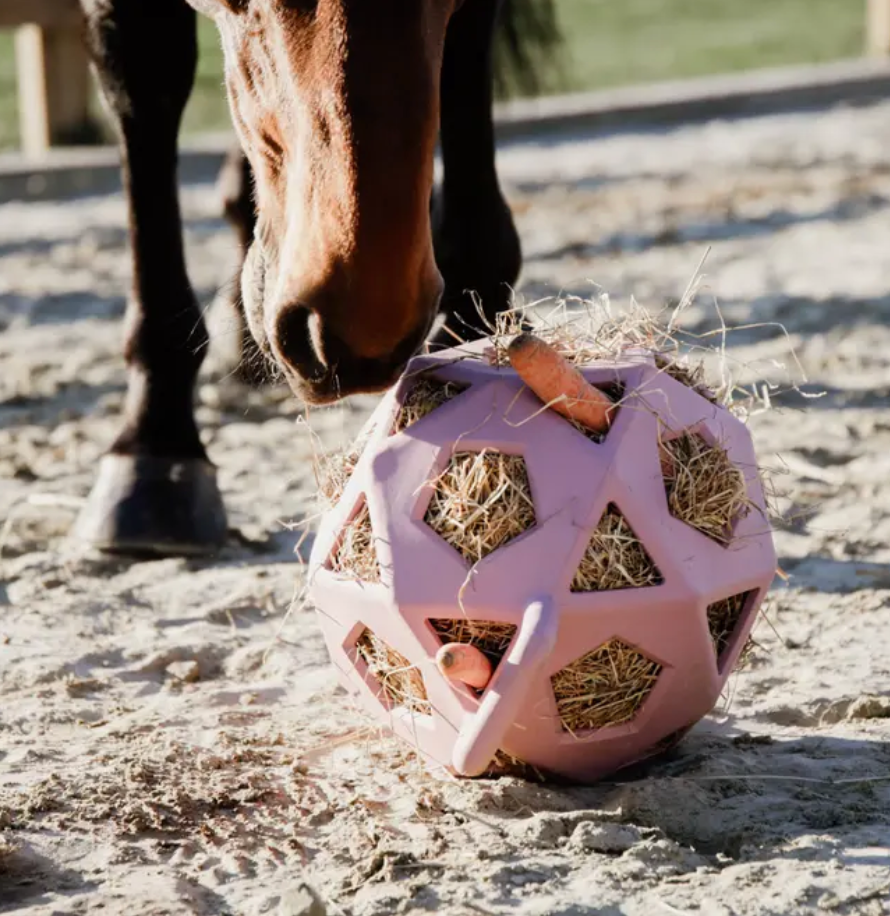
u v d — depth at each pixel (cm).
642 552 319
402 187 302
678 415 333
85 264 1061
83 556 517
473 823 314
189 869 301
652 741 333
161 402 529
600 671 321
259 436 662
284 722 379
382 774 344
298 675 413
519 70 677
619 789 327
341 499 336
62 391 751
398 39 306
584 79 2014
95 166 1352
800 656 417
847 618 446
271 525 550
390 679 334
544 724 319
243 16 338
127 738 369
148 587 490
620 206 1216
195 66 528
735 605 343
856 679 398
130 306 537
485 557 311
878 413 667
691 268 991
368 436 349
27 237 1153
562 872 290
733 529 334
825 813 315
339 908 279
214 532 524
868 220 1141
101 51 516
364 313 303
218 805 329
